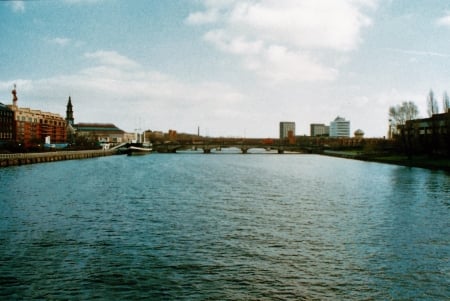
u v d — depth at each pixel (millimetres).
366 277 28094
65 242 36156
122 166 135875
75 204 55750
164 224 43562
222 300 24625
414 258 32031
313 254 33031
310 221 45438
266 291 25844
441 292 25703
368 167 132750
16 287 26109
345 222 44938
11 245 35062
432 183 82375
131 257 32094
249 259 31781
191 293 25469
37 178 89188
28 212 49531
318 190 72875
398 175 100625
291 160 188750
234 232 40188
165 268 29688
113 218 46562
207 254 32969
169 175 103188
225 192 69688
